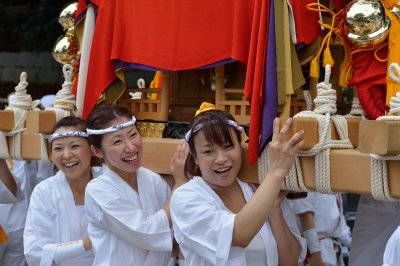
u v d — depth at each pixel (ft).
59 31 27.68
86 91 10.42
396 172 7.36
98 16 10.38
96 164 10.61
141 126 10.27
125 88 10.42
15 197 13.09
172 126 9.96
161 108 10.39
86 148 10.10
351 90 11.44
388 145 6.88
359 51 8.56
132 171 9.12
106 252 9.18
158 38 9.86
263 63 8.19
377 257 11.19
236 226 7.72
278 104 8.25
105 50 10.28
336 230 13.26
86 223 10.27
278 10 8.29
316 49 8.98
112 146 8.99
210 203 8.18
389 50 8.29
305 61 9.06
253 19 8.34
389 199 7.47
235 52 8.79
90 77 10.39
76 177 10.14
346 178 7.74
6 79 29.07
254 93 8.16
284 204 9.54
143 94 11.52
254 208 7.65
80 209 10.30
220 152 8.05
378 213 11.10
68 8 11.51
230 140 8.04
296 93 9.73
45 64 28.58
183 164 8.95
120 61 10.28
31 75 28.71
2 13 29.81
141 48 10.02
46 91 28.19
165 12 9.79
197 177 8.50
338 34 8.95
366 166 7.57
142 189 9.44
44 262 9.78
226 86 10.59
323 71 10.44
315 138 7.83
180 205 8.19
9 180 12.96
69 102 10.95
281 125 7.93
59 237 10.19
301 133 7.70
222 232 7.78
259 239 8.32
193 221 8.02
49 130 10.41
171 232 9.09
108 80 10.30
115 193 9.07
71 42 11.42
